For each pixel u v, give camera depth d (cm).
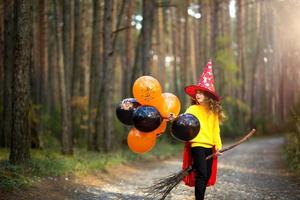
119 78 4197
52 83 2748
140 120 598
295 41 1845
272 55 4241
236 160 1644
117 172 1213
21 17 900
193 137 621
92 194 852
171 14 3556
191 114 625
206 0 2981
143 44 1803
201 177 637
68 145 1314
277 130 3847
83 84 2114
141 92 613
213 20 2864
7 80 1388
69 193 841
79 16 1812
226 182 1030
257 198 820
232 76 3612
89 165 1135
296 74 2070
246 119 3831
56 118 2119
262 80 4225
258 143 2767
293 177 1086
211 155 641
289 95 2550
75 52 1814
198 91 653
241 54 3525
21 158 936
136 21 3244
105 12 1514
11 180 786
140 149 633
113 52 1616
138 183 1054
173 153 1959
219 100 652
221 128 3269
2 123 1398
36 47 2491
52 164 1018
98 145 1578
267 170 1287
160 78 3422
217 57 3033
